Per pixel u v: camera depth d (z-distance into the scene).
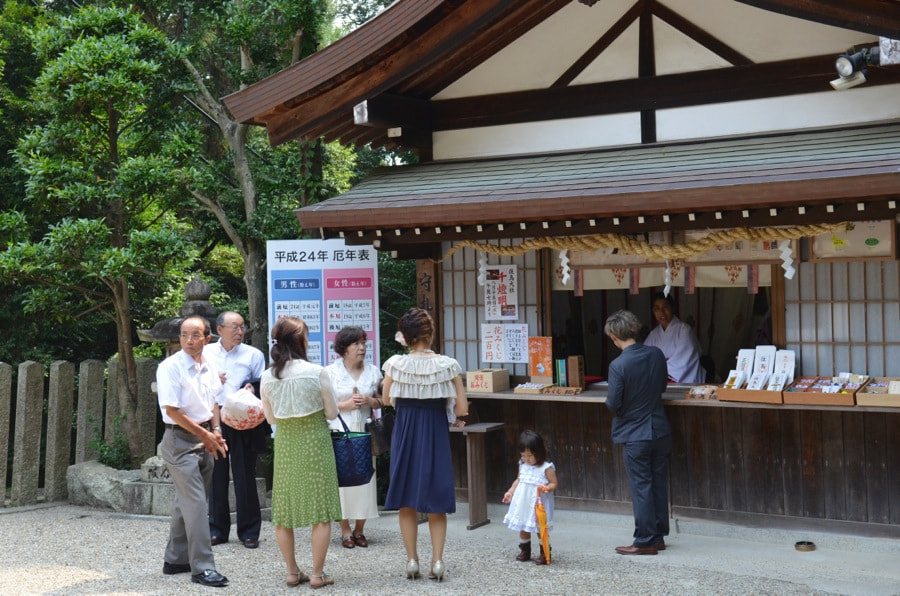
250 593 5.55
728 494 6.99
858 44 6.39
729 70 6.83
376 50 6.76
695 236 6.65
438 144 7.88
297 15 9.18
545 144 7.45
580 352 8.79
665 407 7.23
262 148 12.24
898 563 6.07
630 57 7.14
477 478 7.28
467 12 6.60
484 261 7.75
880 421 6.44
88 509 8.34
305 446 5.58
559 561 6.22
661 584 5.61
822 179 5.45
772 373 6.58
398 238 7.17
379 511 8.07
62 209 9.43
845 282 6.54
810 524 6.68
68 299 11.59
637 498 6.36
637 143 7.12
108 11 9.07
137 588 5.67
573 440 7.61
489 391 7.46
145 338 8.39
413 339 5.73
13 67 12.40
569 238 7.00
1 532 7.40
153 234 8.53
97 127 9.32
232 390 6.87
